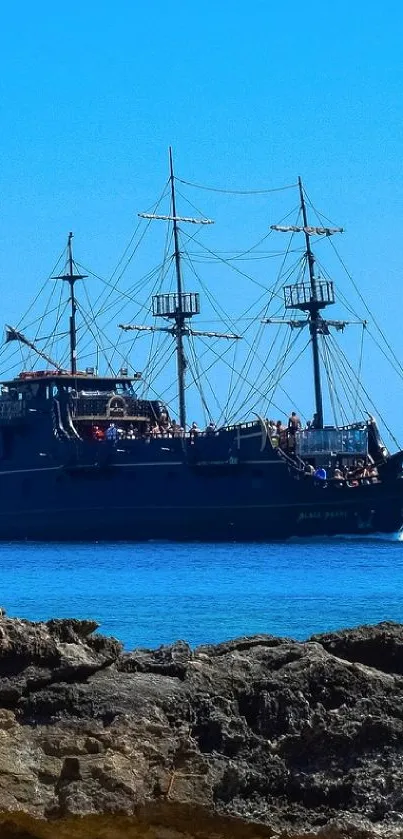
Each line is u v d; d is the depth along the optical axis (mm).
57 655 55156
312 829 51188
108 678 55375
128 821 51188
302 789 52500
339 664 56469
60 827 50969
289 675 56156
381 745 53438
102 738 52500
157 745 52625
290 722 54344
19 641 55281
